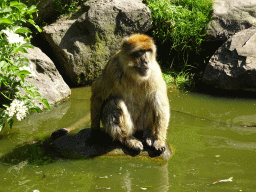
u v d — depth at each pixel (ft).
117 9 42.22
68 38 41.57
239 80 38.19
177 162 23.08
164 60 47.75
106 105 24.32
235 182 19.99
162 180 20.44
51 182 20.33
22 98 27.43
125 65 23.67
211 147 25.50
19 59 26.96
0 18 24.25
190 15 45.93
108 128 24.20
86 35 41.63
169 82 43.04
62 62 42.11
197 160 23.30
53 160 23.59
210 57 45.01
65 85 37.93
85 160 23.52
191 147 25.57
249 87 38.19
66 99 37.42
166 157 23.80
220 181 20.11
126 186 19.67
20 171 21.94
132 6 42.80
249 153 24.36
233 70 38.50
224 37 44.39
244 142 26.43
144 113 25.36
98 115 25.29
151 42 23.65
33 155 24.45
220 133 28.32
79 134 26.32
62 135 27.50
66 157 24.02
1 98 31.81
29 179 20.81
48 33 42.04
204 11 46.34
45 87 35.58
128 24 42.70
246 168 21.97
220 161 23.08
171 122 30.96
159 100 24.41
